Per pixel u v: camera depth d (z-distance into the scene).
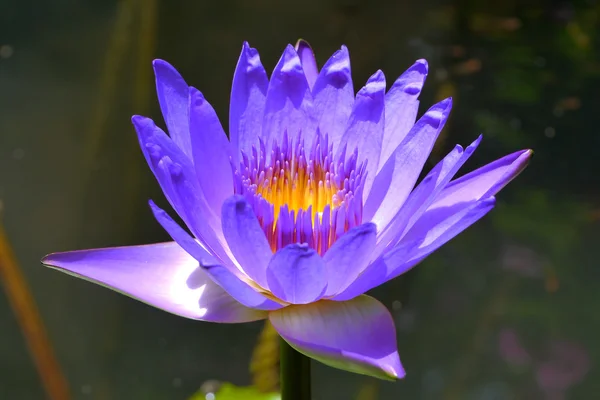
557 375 0.81
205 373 0.80
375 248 0.53
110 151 1.09
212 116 0.54
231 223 0.52
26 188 1.03
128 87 1.20
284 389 0.54
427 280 0.96
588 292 0.91
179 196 0.52
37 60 1.30
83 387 0.78
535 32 1.40
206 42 1.39
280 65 0.56
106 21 1.43
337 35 1.46
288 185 0.55
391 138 0.56
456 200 0.55
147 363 0.82
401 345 0.87
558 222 1.00
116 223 0.99
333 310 0.53
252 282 0.54
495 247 0.99
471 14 1.48
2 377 0.79
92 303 0.91
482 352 0.85
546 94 1.20
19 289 0.71
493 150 1.06
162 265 0.54
